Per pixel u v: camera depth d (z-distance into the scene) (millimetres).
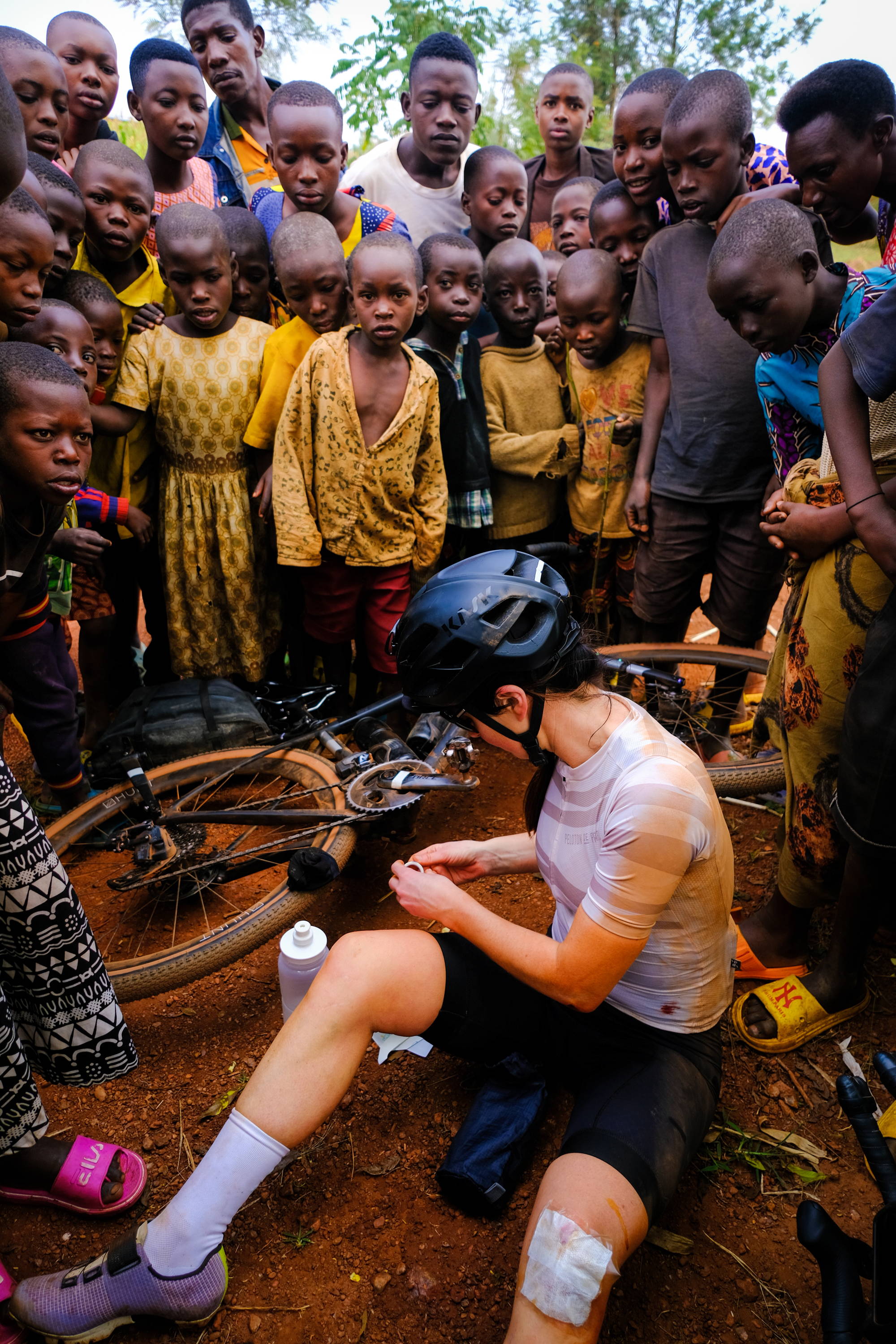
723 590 3416
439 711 1707
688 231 3182
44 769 2869
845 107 2428
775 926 2439
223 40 4371
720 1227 1896
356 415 3180
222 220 3539
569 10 8883
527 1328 1432
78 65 3877
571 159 5055
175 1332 1731
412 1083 2217
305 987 2113
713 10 8594
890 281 2318
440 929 2715
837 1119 2111
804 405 2598
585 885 1751
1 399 2219
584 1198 1467
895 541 1794
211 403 3326
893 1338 1288
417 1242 1871
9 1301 1715
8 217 2164
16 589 2424
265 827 3146
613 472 3596
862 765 1912
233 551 3469
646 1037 1766
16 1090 1816
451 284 3355
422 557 3537
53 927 1857
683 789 1584
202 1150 2072
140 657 4363
